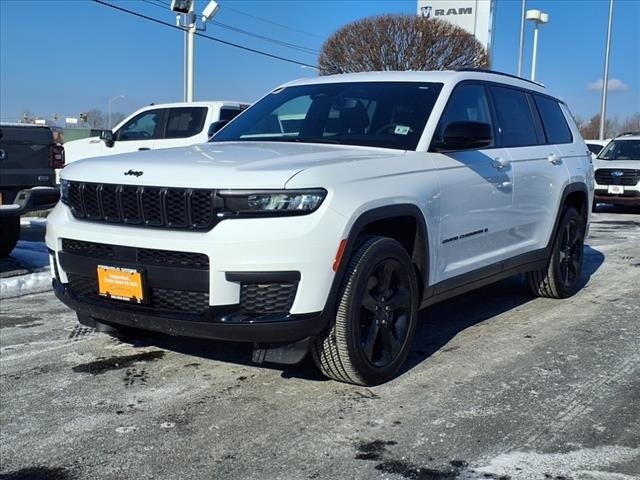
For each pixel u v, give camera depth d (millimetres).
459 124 4340
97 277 3848
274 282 3494
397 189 4000
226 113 11352
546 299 6465
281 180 3480
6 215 6492
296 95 5340
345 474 3066
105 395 3990
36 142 6949
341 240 3590
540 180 5727
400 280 4125
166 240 3555
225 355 4668
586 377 4293
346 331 3746
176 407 3812
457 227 4613
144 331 4875
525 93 6020
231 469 3117
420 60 28219
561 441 3393
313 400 3895
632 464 3162
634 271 7977
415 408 3783
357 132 4680
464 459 3201
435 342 5016
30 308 6000
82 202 3975
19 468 3143
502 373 4352
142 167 3801
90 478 3051
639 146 16484
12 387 4113
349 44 28891
